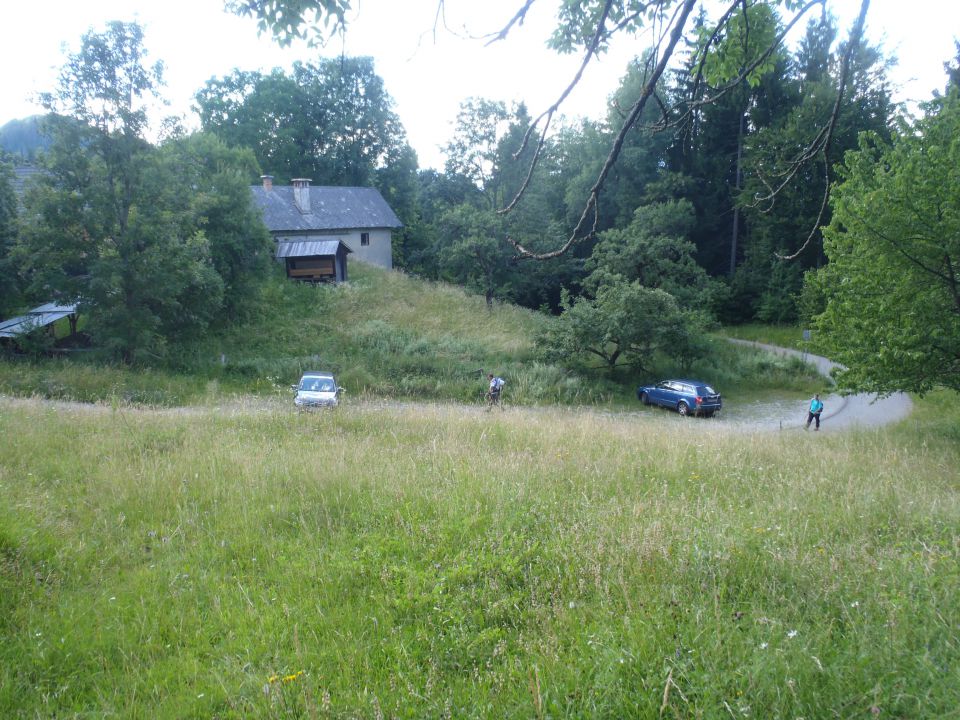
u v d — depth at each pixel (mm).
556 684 3330
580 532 5699
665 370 32500
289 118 54438
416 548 5613
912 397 27797
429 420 13781
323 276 40438
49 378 22078
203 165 31281
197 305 28312
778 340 42125
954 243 13477
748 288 46719
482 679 3588
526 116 46031
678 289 38750
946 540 5395
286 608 4516
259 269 34188
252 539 6059
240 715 3402
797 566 4660
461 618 4273
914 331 14328
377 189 57250
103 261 24641
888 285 14898
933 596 3924
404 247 57812
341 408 15000
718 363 34250
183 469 8227
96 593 4965
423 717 3242
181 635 4316
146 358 25922
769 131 17156
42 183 24438
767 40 4910
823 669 3215
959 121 14188
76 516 6734
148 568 5434
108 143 24609
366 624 4355
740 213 47531
